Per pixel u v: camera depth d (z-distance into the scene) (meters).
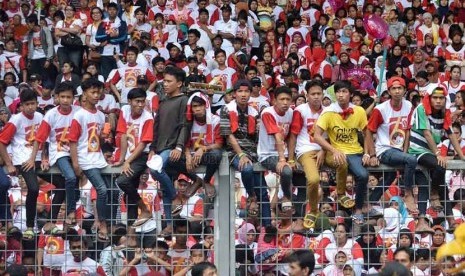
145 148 30.02
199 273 25.66
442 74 53.91
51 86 50.28
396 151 29.53
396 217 29.27
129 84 49.88
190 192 29.23
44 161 29.97
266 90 50.97
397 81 30.12
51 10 58.16
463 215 29.42
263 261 28.86
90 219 29.75
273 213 29.22
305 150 29.66
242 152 28.84
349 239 29.27
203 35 56.16
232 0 59.12
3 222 29.42
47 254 29.42
